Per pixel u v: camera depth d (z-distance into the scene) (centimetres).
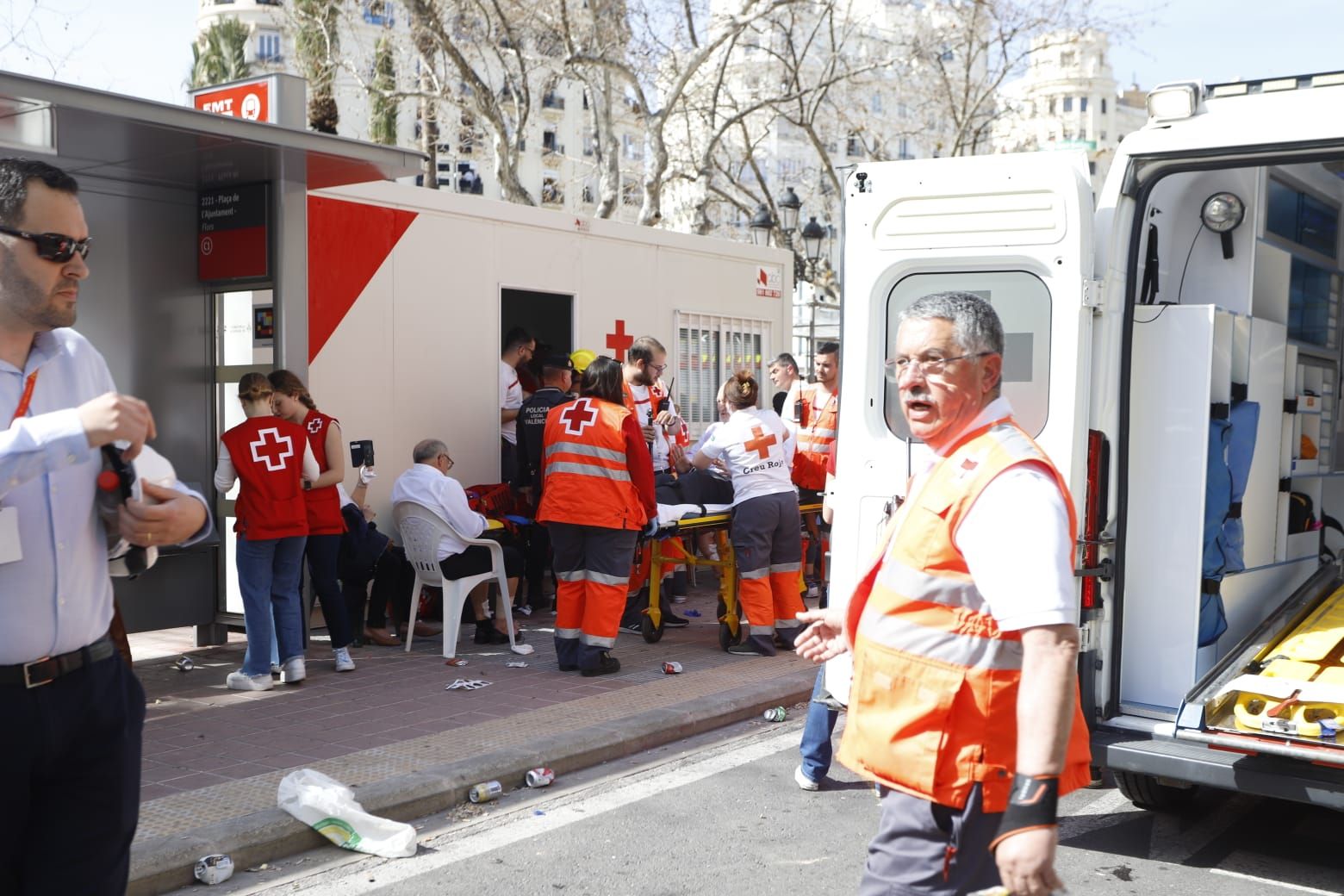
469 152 2277
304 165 711
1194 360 468
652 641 852
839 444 496
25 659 238
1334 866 457
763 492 789
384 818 486
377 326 877
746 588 794
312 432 724
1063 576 230
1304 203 596
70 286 243
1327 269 636
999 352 261
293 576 694
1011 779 242
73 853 250
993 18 2528
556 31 1902
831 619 304
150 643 834
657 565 849
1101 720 463
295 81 769
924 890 247
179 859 424
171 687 695
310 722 612
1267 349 540
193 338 794
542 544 948
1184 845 478
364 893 421
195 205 788
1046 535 232
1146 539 479
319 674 730
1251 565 542
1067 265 446
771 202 2450
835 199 3162
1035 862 219
